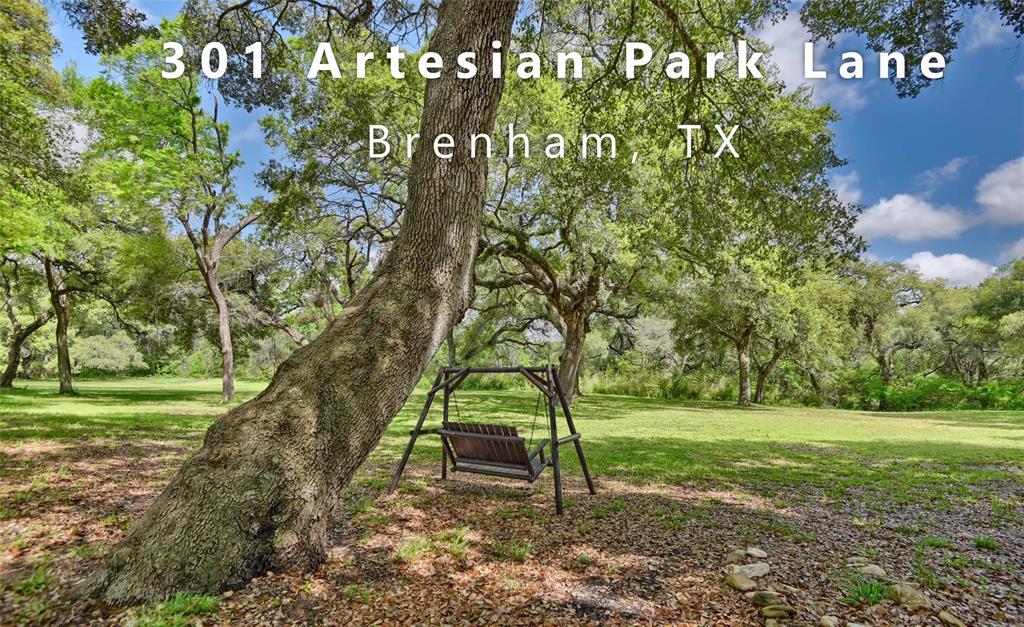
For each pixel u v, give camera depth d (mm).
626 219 16344
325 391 3557
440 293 4039
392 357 3764
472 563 3631
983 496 6398
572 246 18750
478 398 28641
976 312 40375
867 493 6488
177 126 19547
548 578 3395
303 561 3314
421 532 4328
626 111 9219
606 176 10883
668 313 28453
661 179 10938
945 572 3625
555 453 5301
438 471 7379
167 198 18828
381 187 18125
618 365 41500
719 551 4027
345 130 15172
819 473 7984
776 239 9133
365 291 4074
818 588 3277
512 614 2859
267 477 3225
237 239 27141
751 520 5020
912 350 43125
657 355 40688
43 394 24016
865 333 36969
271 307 26641
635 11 8086
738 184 8758
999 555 4055
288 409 3430
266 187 17266
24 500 4820
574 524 4742
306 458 3373
